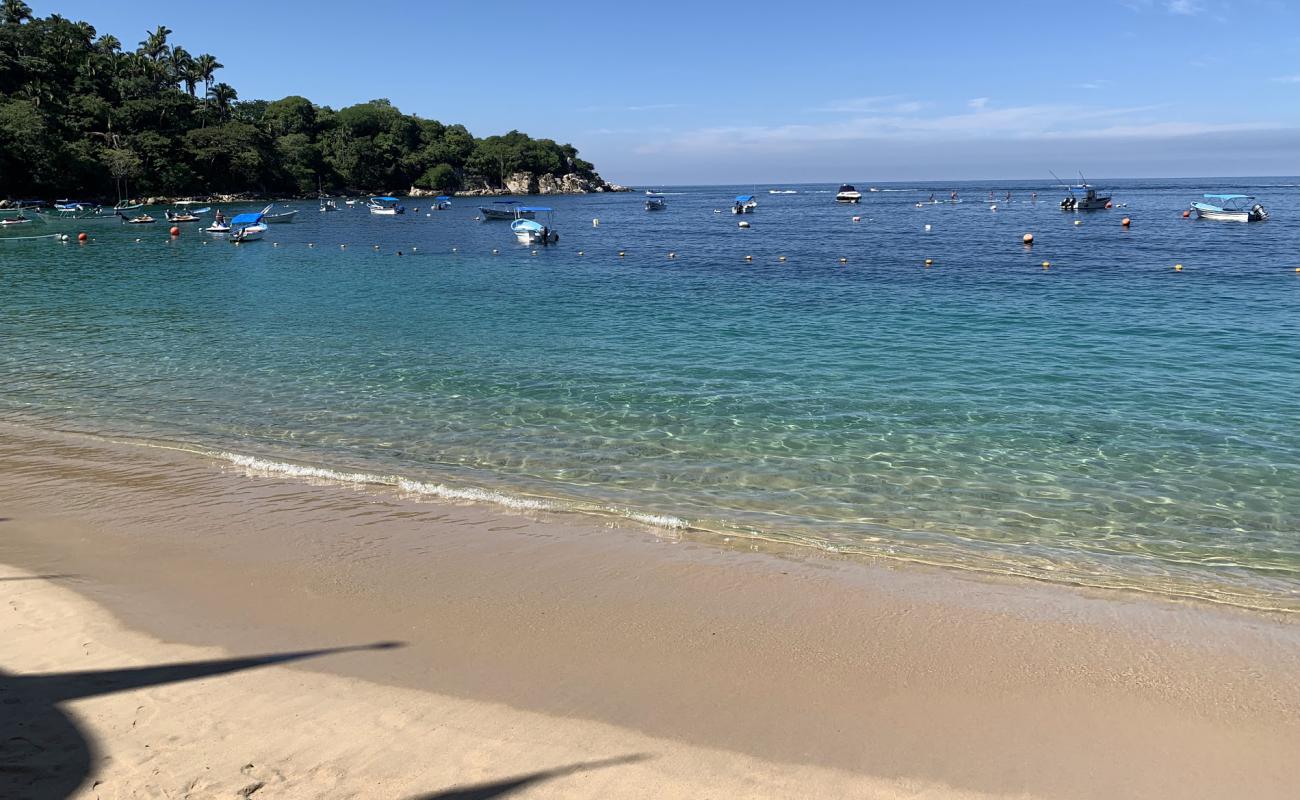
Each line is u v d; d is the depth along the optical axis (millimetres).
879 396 16500
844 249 55500
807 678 6305
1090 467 12273
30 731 5461
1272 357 19766
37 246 60969
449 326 25766
